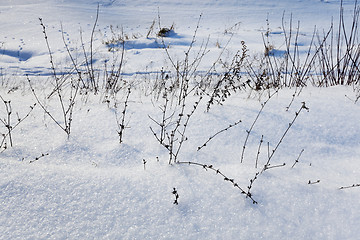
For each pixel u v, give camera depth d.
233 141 2.33
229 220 1.49
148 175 1.81
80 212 1.47
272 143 2.32
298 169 1.99
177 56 6.87
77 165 1.93
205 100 3.14
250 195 1.63
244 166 1.99
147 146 2.23
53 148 2.11
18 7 14.34
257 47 7.83
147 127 2.51
